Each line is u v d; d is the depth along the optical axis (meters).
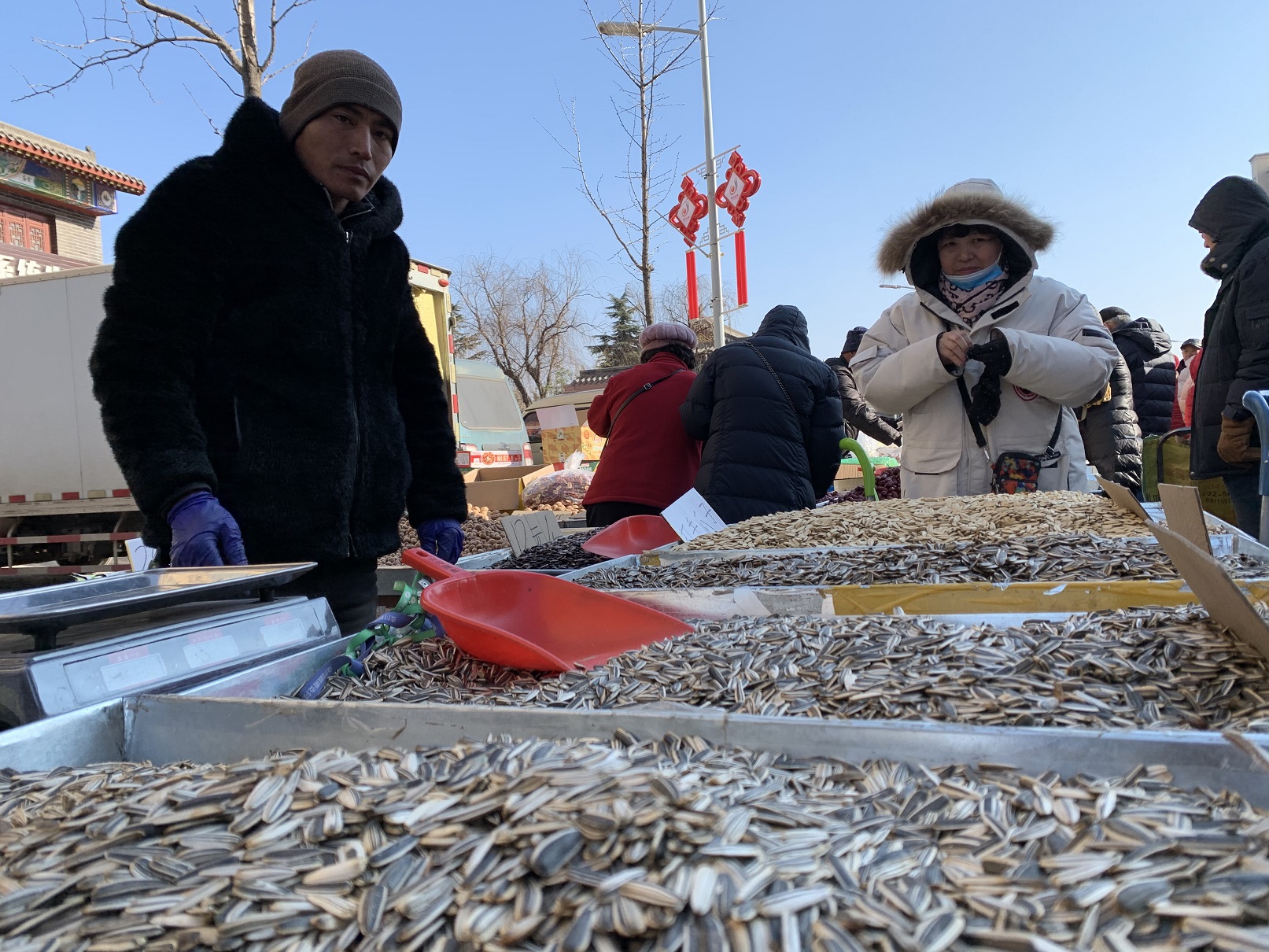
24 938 0.80
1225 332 3.81
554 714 1.15
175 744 1.27
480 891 0.79
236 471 2.17
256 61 5.26
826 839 0.84
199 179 2.13
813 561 2.74
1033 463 3.55
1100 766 0.97
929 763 1.02
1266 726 1.15
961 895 0.77
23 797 1.06
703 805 0.85
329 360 2.31
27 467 7.34
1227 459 3.69
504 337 28.84
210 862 0.88
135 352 2.01
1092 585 1.90
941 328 3.77
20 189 17.14
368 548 2.45
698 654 1.67
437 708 1.18
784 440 4.08
